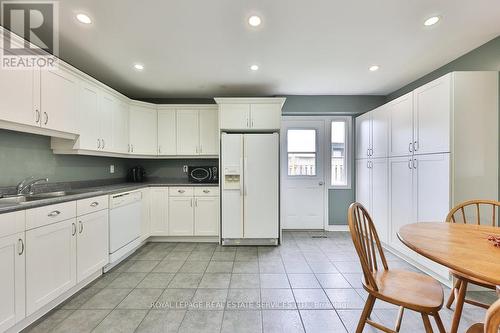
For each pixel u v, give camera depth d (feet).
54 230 5.82
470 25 6.38
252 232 10.79
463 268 3.02
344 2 5.49
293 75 9.80
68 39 7.00
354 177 13.43
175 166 13.19
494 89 6.78
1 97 5.27
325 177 13.61
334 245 10.95
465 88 6.74
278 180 10.78
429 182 7.57
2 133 6.40
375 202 10.85
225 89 11.57
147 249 10.46
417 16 5.99
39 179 7.02
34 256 5.29
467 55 7.93
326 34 6.81
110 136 9.51
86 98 8.08
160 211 11.21
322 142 13.65
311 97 12.57
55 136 7.01
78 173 9.09
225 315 5.79
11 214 4.79
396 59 8.38
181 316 5.74
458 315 4.44
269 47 7.56
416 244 3.85
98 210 7.50
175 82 10.59
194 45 7.41
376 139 10.76
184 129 12.17
